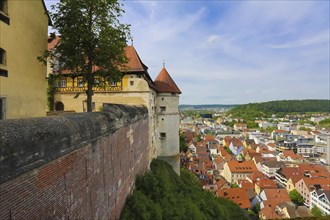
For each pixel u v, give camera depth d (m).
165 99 35.62
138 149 21.23
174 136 36.44
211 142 144.88
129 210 15.43
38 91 17.38
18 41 14.95
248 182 77.88
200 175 78.88
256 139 165.38
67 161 8.30
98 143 11.23
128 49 29.38
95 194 10.73
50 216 7.25
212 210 25.78
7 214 5.63
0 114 13.52
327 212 61.69
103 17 16.23
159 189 20.77
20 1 15.12
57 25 16.03
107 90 28.00
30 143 6.37
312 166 92.44
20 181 6.05
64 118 8.66
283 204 58.69
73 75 18.41
